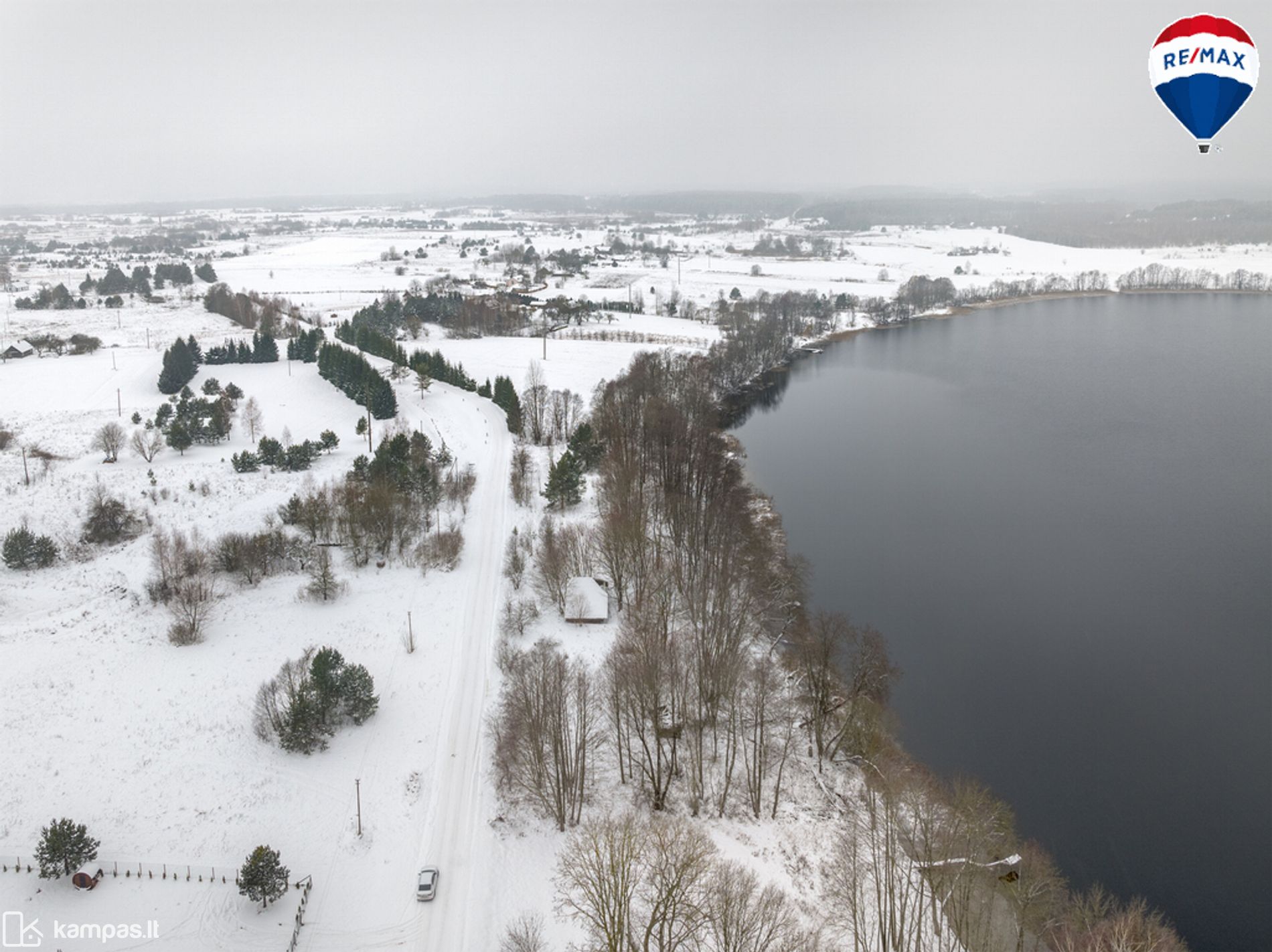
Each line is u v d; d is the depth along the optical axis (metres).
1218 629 125.25
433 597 123.25
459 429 195.00
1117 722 105.31
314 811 84.75
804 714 101.38
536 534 139.12
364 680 96.50
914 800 83.00
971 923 73.31
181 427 176.00
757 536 146.50
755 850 81.69
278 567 129.88
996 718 105.56
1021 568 142.50
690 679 98.75
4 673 103.12
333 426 196.88
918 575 140.00
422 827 83.06
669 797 87.12
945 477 183.00
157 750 92.00
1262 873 83.94
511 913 73.81
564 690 89.56
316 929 72.19
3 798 84.75
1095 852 85.94
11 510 143.88
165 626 114.69
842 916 74.31
